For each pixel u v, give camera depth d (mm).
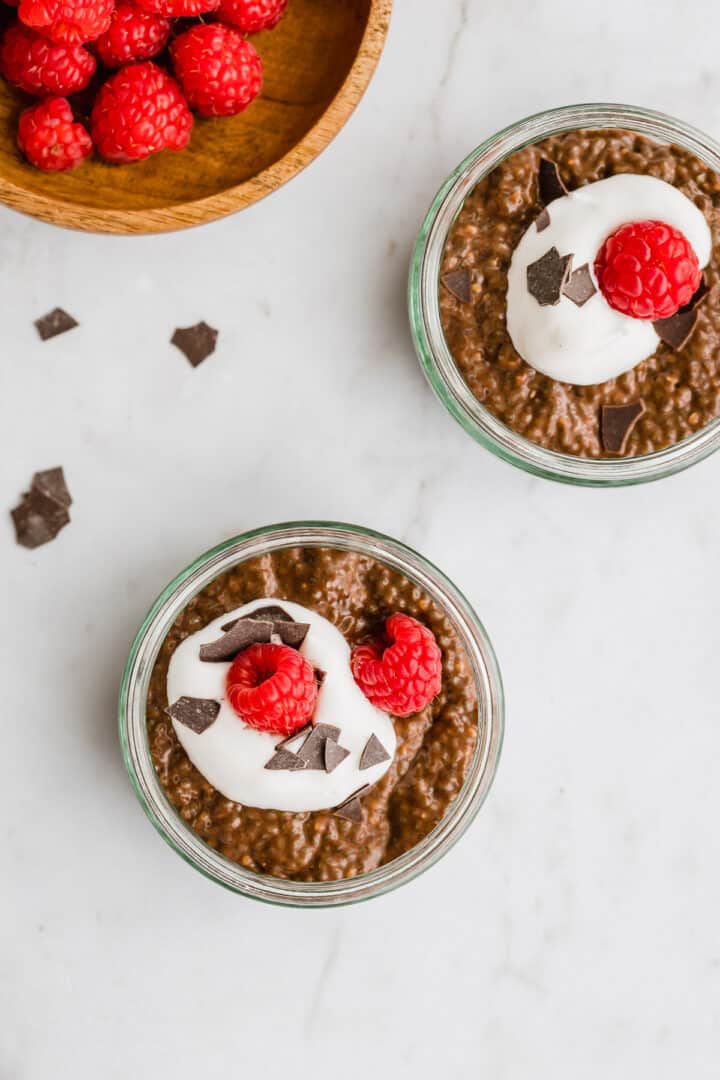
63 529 509
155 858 511
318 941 518
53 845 508
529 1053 524
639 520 527
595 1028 527
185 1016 513
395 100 516
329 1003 518
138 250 510
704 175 495
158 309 511
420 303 491
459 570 521
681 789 529
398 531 519
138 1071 511
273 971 516
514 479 523
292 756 471
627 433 494
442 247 491
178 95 471
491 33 518
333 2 483
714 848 530
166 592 484
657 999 530
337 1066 518
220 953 514
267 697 458
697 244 485
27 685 507
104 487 510
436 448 520
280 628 478
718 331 494
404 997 521
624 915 528
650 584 527
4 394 507
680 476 528
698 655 528
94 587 509
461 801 491
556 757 525
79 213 461
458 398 492
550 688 524
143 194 480
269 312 514
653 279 470
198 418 512
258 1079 515
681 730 528
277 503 515
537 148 492
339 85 477
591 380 489
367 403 518
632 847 528
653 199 482
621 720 527
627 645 527
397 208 516
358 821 485
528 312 484
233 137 484
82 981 510
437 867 521
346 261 515
